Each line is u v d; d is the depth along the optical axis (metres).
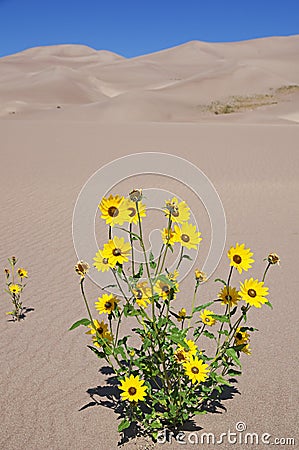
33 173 13.23
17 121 34.56
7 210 9.10
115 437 3.07
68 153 17.16
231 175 13.04
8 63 124.12
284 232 7.79
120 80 102.88
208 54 132.25
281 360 3.89
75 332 4.35
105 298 3.03
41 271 5.95
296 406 3.35
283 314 4.74
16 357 3.95
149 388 3.06
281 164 14.91
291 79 96.56
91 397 3.45
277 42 134.88
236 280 5.74
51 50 160.75
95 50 164.12
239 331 3.09
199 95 66.19
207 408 3.33
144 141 20.67
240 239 7.39
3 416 3.26
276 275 5.90
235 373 3.08
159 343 2.95
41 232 7.69
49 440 3.04
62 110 60.34
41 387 3.56
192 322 4.56
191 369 2.83
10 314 4.72
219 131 26.48
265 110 56.16
